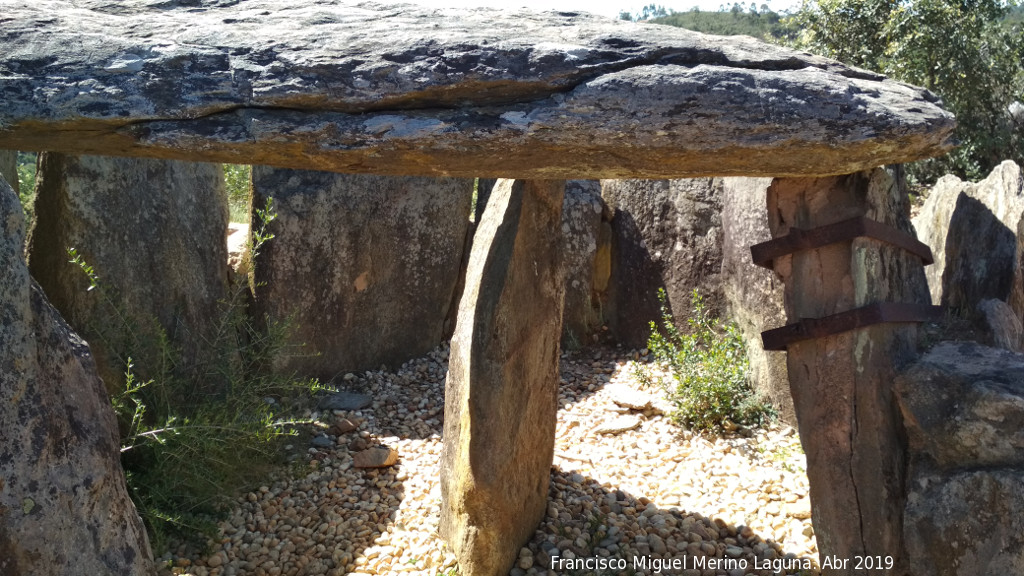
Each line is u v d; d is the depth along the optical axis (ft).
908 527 9.71
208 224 17.84
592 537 13.39
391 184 20.21
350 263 19.67
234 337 17.39
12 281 8.39
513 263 11.84
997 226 14.74
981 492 9.25
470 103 8.16
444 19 8.82
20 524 8.04
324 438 17.10
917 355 10.46
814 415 10.36
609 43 8.32
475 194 27.27
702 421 17.42
